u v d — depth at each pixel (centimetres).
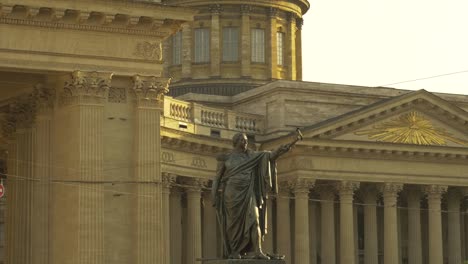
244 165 4519
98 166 7175
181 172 11056
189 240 11238
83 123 7169
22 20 7088
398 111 12088
